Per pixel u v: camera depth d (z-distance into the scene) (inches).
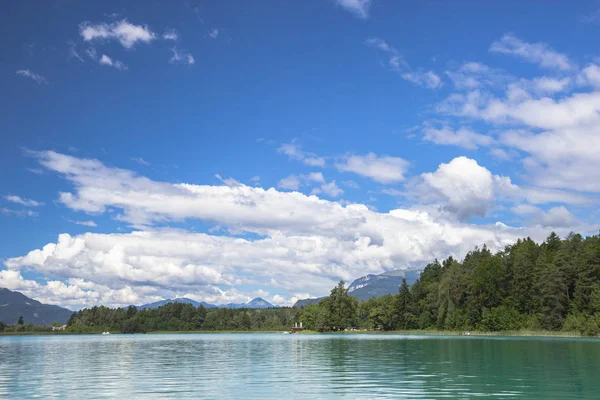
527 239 7711.6
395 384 1619.1
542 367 2138.3
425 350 3469.5
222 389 1541.6
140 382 1744.6
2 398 1391.5
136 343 5856.3
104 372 2134.6
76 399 1362.0
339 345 4515.3
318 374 1962.4
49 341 7062.0
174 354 3464.6
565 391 1439.5
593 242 6461.6
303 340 6146.7
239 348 4288.9
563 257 6417.3
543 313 6240.2
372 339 6023.6
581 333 5708.7
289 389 1531.7
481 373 1921.8
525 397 1339.8
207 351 3846.0
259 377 1875.0
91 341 6875.0
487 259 7450.8
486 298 7165.4
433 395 1384.1
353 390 1494.8
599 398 1320.1
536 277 6648.6
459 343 4520.2
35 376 1984.5
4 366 2500.0
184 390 1525.6
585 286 6013.8
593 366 2170.3
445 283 7805.1
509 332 6599.4
